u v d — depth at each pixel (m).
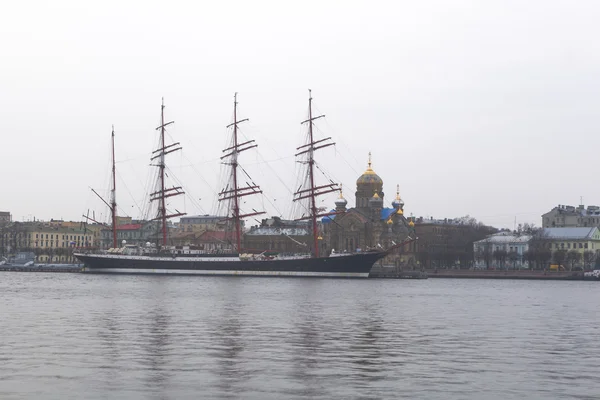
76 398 49.50
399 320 105.75
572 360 66.81
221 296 165.50
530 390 53.22
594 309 135.12
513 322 105.00
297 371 59.66
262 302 144.75
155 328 89.25
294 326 94.00
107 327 89.88
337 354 68.69
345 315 113.81
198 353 68.19
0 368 59.72
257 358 65.75
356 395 51.22
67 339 77.38
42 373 57.72
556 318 113.12
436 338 82.56
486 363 64.69
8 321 97.06
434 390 52.97
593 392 52.72
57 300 144.50
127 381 54.97
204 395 50.75
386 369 61.09
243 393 51.50
